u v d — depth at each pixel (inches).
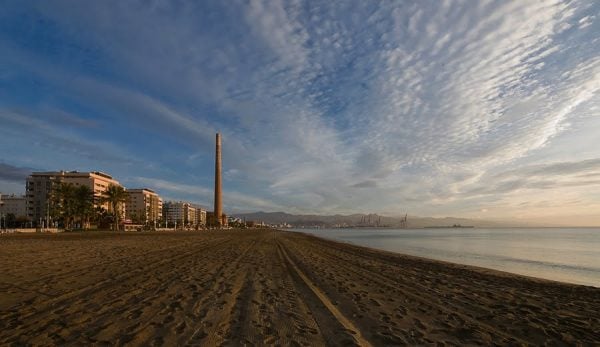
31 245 1216.2
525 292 526.6
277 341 252.1
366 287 515.8
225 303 362.6
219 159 6087.6
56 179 5393.7
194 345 236.5
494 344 267.6
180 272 581.9
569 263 1128.2
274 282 517.7
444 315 355.3
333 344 251.3
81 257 794.2
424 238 3316.9
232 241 1765.5
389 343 260.2
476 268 865.5
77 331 259.8
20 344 232.5
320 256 1066.1
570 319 354.0
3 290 404.8
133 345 234.2
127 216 7096.5
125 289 421.4
